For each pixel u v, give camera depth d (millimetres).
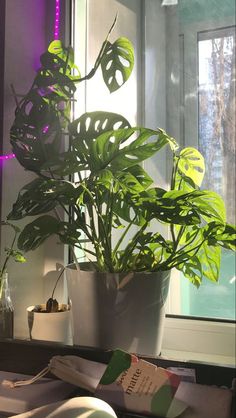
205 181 1130
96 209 750
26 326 919
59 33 974
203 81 1138
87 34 1034
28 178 944
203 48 1135
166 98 1148
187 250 809
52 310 846
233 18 1111
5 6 869
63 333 822
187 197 699
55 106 837
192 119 1141
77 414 539
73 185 711
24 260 836
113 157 698
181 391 607
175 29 1151
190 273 846
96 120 768
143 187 757
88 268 816
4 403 632
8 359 731
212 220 804
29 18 937
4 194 870
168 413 583
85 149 729
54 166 812
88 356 688
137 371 616
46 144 784
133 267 773
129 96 1123
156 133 697
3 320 808
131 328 726
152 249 830
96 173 699
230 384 616
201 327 923
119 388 611
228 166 1122
